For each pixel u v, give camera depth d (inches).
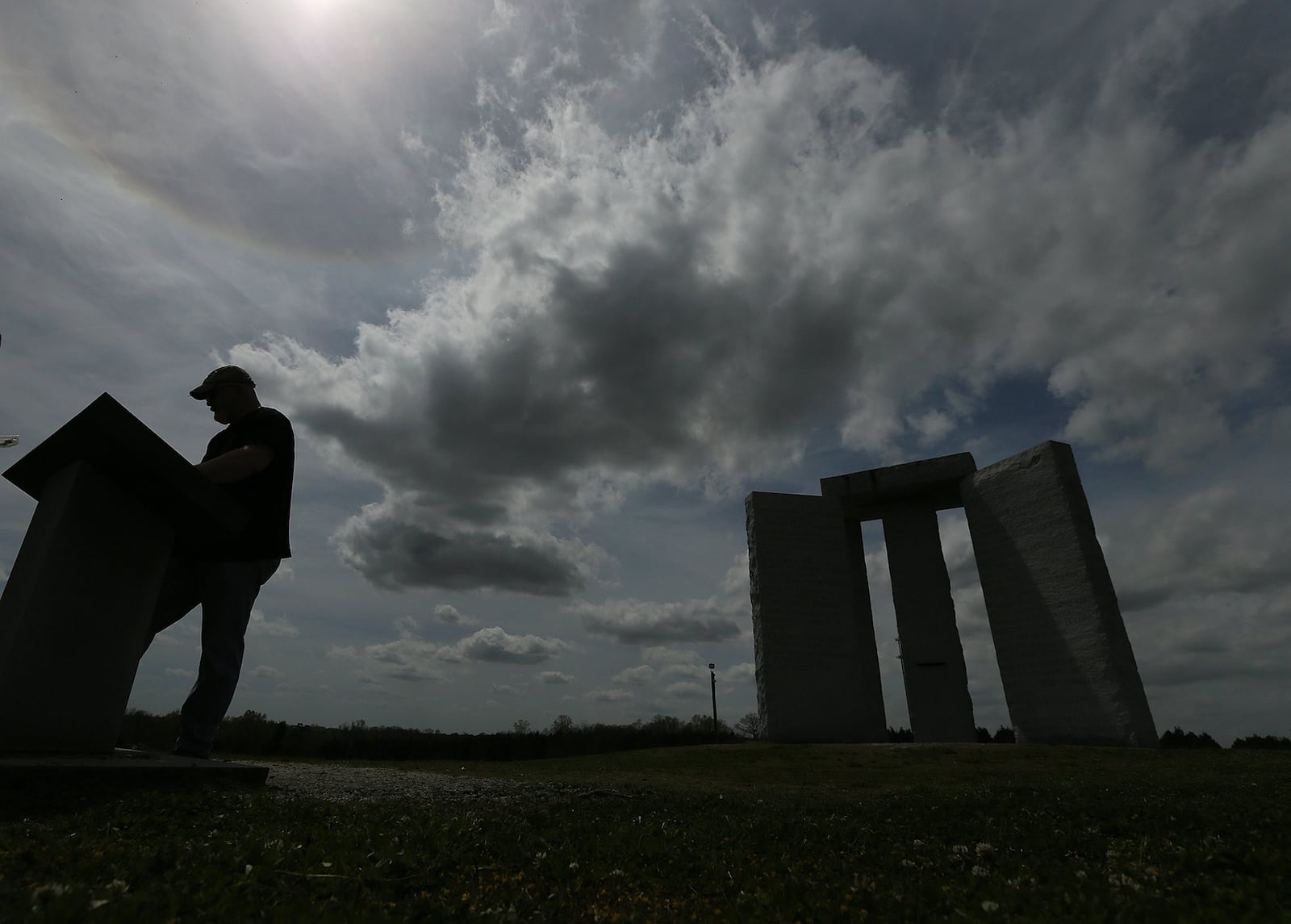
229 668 226.4
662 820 217.6
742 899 116.3
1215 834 177.5
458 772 433.7
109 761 177.5
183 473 191.0
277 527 232.2
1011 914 103.7
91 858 108.7
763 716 995.3
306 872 112.0
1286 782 407.8
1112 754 661.9
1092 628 870.4
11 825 135.1
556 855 146.9
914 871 143.0
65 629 180.2
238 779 207.9
